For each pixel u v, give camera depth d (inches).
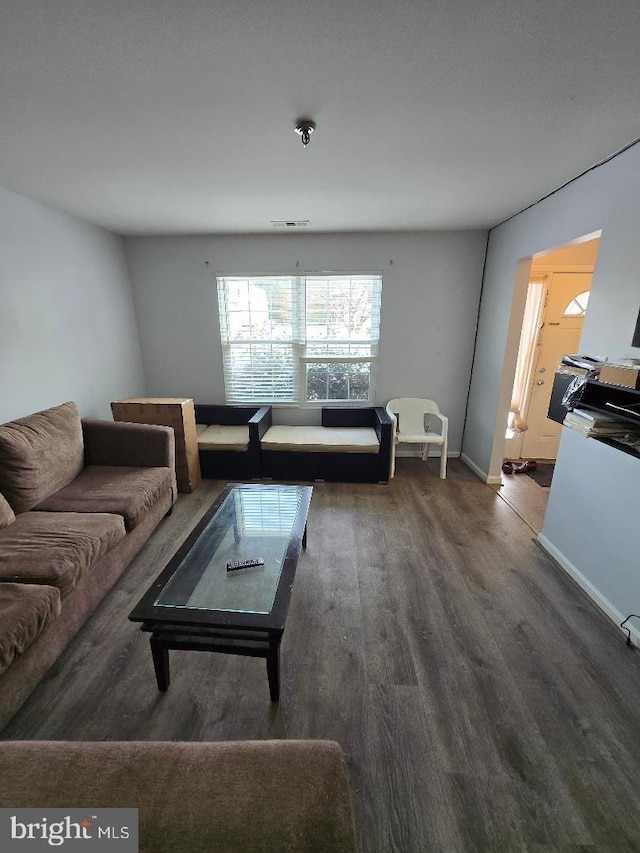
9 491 78.5
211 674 60.4
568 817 42.8
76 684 58.2
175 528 103.1
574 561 83.6
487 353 134.9
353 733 51.6
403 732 51.8
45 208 103.1
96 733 51.3
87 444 106.8
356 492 126.9
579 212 84.4
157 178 85.7
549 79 51.0
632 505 67.2
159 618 52.1
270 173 83.1
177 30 42.1
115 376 137.2
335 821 25.8
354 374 153.3
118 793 27.0
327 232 136.4
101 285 128.3
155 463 106.1
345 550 94.0
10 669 50.3
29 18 39.9
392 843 40.6
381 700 56.2
